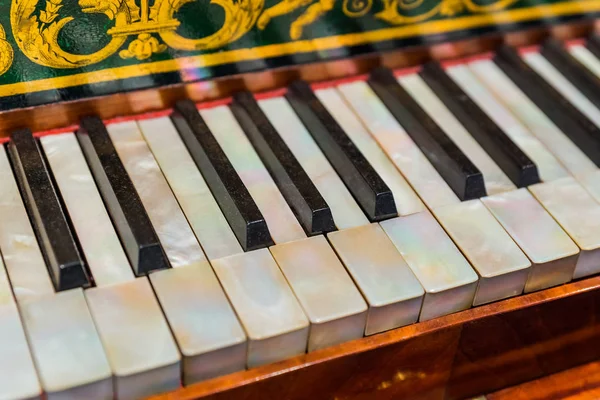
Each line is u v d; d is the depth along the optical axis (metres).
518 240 0.53
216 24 0.57
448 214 0.54
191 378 0.49
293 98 0.59
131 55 0.56
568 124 0.60
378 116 0.59
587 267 0.55
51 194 0.51
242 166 0.56
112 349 0.47
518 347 0.56
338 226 0.53
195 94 0.58
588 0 0.65
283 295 0.50
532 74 0.62
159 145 0.56
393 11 0.60
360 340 0.51
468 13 0.62
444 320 0.52
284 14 0.58
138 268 0.50
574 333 0.57
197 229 0.52
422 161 0.57
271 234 0.53
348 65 0.61
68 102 0.55
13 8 0.52
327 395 0.52
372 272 0.51
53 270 0.49
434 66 0.62
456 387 0.56
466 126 0.59
